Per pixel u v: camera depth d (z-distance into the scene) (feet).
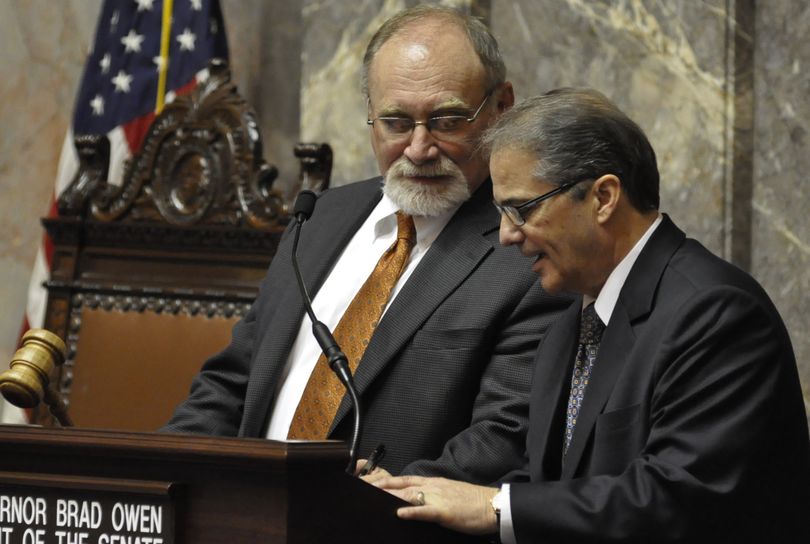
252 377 34.17
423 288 32.68
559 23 48.06
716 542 24.62
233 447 22.00
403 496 25.31
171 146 45.96
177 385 44.09
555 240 26.68
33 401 27.94
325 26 51.08
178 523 22.35
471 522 25.12
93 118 53.78
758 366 24.89
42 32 59.82
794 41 44.50
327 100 50.83
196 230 44.93
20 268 59.93
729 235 44.88
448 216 33.83
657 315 26.08
